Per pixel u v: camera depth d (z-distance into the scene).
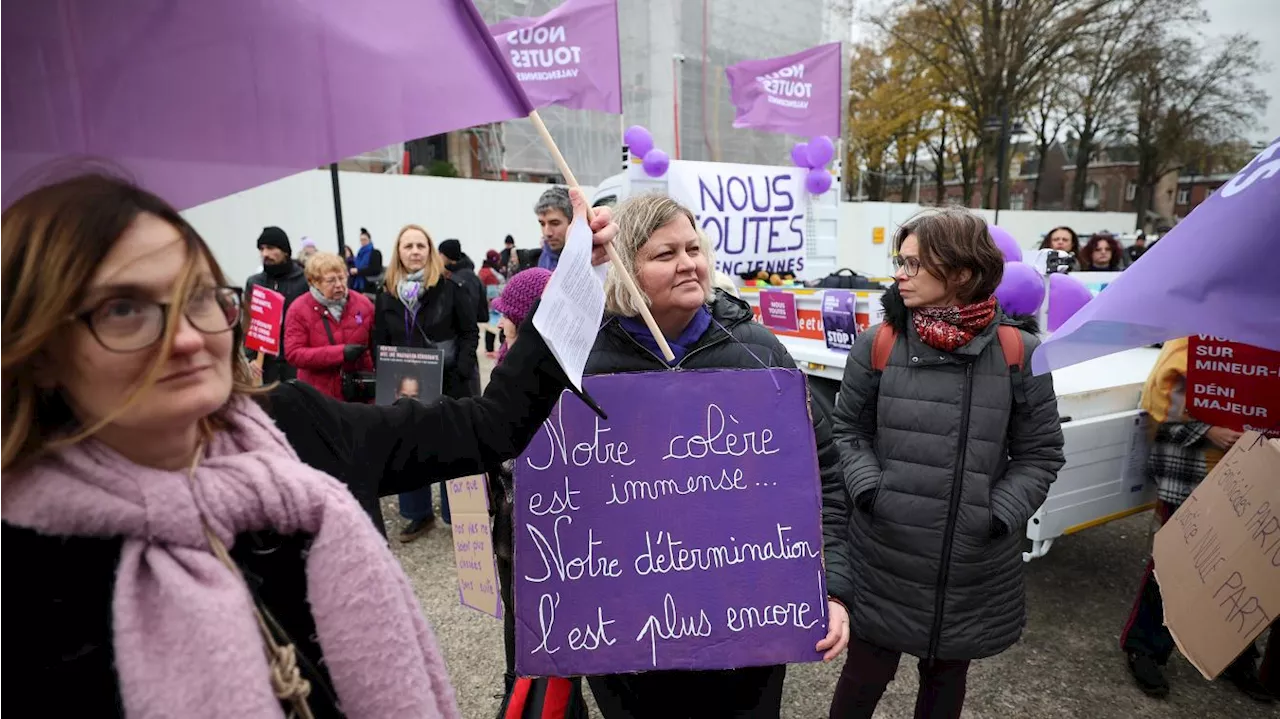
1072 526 2.87
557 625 1.43
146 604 0.71
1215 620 1.61
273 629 0.81
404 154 19.47
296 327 3.95
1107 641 3.07
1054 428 1.98
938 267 1.91
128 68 1.06
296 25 1.14
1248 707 2.63
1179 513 1.90
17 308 0.68
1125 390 3.05
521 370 1.26
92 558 0.73
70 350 0.70
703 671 1.60
